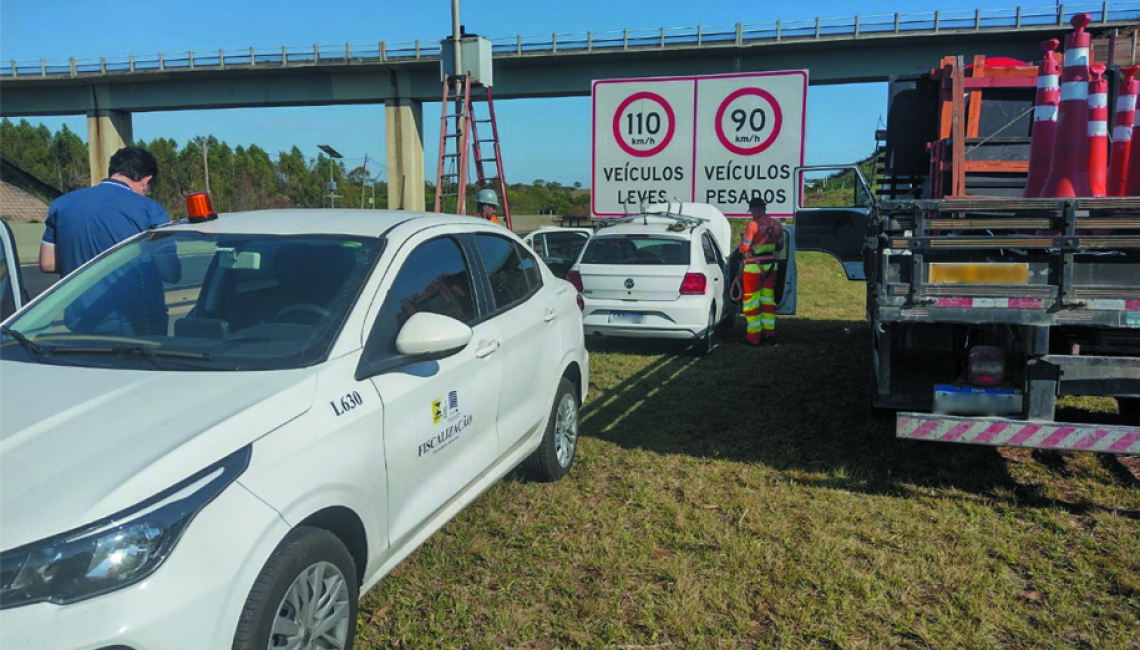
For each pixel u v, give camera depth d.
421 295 3.55
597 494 4.72
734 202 13.45
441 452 3.42
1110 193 4.78
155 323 3.26
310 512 2.57
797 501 4.57
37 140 89.88
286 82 48.34
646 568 3.81
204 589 2.18
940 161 6.78
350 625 2.80
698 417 6.40
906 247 4.08
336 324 3.05
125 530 2.10
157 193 62.38
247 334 3.07
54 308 3.43
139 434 2.38
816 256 22.30
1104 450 4.02
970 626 3.29
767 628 3.34
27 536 2.01
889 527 4.23
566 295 5.17
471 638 3.25
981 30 38.69
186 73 48.25
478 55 14.48
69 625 1.99
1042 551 3.94
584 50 42.31
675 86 13.43
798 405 6.75
